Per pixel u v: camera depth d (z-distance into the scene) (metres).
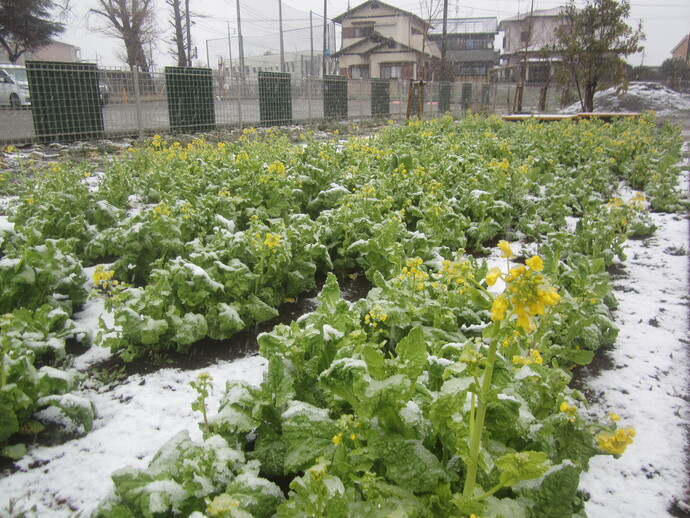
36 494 2.87
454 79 50.03
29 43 37.81
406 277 4.07
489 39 59.81
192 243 5.21
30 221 5.95
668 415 3.62
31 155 12.95
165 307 4.25
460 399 2.01
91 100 16.33
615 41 28.81
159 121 18.50
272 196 6.84
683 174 12.54
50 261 4.58
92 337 4.46
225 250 4.75
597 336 4.20
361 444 2.59
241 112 21.77
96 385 3.89
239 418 2.80
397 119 29.06
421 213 6.81
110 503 2.30
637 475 3.07
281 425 2.95
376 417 2.50
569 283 4.69
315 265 5.38
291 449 2.60
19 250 5.23
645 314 5.20
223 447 2.52
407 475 2.30
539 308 1.72
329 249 5.95
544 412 2.96
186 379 3.98
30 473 3.02
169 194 7.18
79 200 6.79
